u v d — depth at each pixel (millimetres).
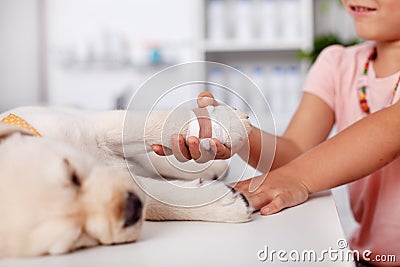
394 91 1059
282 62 3021
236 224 563
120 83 3199
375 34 1021
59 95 3211
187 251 464
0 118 676
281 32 2920
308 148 1067
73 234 448
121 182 489
